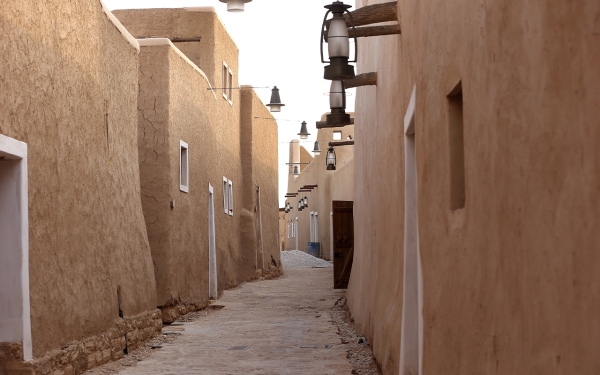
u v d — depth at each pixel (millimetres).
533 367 2348
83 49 8117
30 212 6500
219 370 7887
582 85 1945
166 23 19094
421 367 5043
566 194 2059
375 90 9789
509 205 2684
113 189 9188
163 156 13039
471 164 3416
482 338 3148
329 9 6648
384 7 6758
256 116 25469
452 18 3912
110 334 8484
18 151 6230
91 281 8062
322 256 38969
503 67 2756
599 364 1823
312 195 42906
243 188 24391
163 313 12711
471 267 3420
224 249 20031
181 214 13836
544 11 2227
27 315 6297
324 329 11523
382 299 8297
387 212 8242
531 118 2381
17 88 6289
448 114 4145
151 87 13180
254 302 16688
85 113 8156
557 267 2127
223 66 20344
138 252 10188
